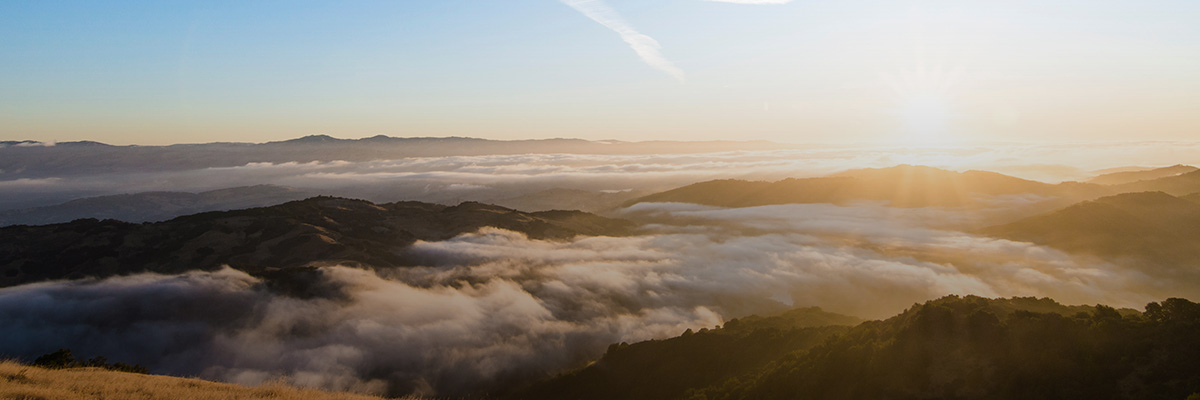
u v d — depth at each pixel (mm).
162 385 19422
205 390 19453
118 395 16656
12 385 15734
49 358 31297
